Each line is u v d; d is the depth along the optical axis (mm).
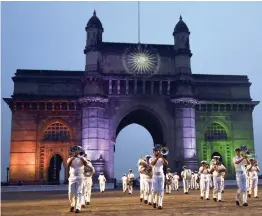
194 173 50656
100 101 56219
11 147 57281
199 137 60875
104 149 56000
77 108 59188
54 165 62062
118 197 31750
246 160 19344
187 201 24109
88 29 59125
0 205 23781
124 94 58719
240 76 64875
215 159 23703
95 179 53531
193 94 59844
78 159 17328
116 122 58000
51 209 19891
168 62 60406
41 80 59969
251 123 62938
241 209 17250
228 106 62312
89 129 55438
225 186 53188
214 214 15102
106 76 57531
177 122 58031
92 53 57875
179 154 56875
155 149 18703
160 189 18500
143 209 18484
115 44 59656
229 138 62031
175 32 61312
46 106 58719
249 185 26734
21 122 58188
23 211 18891
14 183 56125
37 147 57906
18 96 58250
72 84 60406
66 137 58719
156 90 59500
